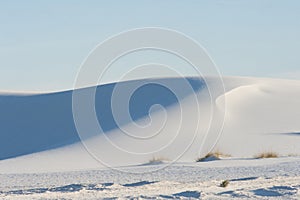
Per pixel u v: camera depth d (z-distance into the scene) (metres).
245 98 172.75
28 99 188.62
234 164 67.75
